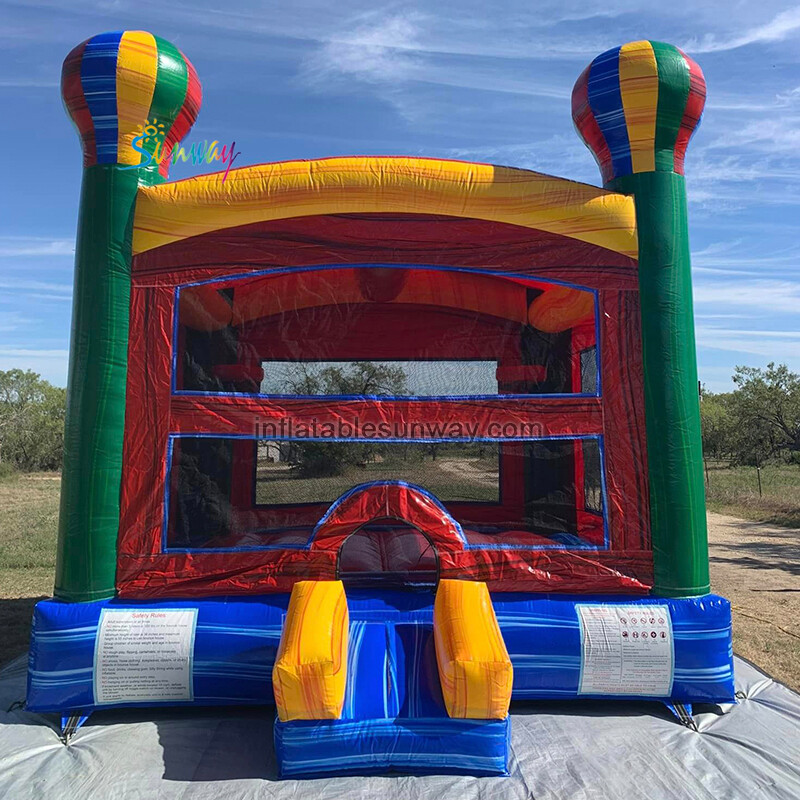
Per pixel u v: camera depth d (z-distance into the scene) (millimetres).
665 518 3510
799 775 2793
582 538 3676
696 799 2609
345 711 2770
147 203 3545
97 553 3352
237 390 3639
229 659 3258
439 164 3572
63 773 2779
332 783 2699
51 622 3236
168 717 3320
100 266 3484
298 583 3283
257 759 2906
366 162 3537
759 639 4863
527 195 3586
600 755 2941
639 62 3623
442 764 2762
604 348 3629
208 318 3664
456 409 3627
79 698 3209
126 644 3230
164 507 3422
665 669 3332
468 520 3799
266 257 3551
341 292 3779
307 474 3660
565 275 3646
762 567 7891
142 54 3518
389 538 4160
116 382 3443
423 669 2963
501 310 3941
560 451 3832
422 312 3949
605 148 3852
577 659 3332
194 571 3412
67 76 3537
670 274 3623
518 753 2951
